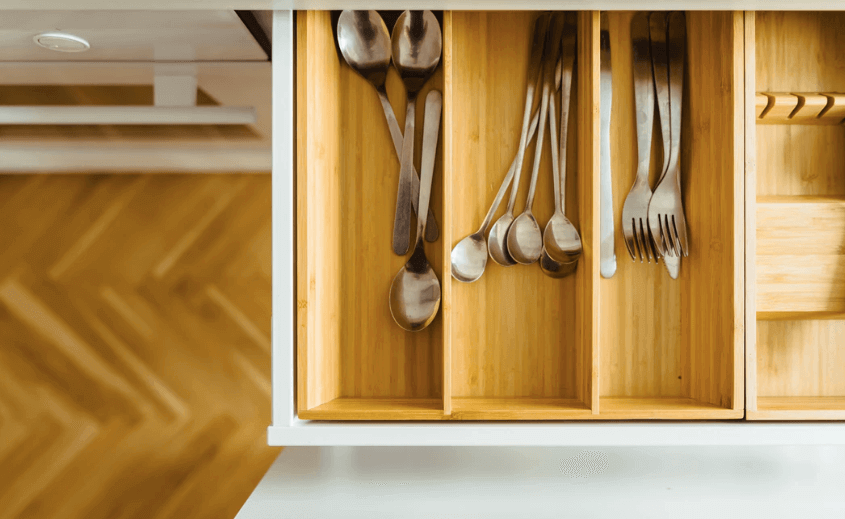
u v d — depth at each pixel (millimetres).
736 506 748
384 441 715
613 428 714
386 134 843
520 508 746
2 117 1050
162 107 1024
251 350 1884
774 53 861
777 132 859
